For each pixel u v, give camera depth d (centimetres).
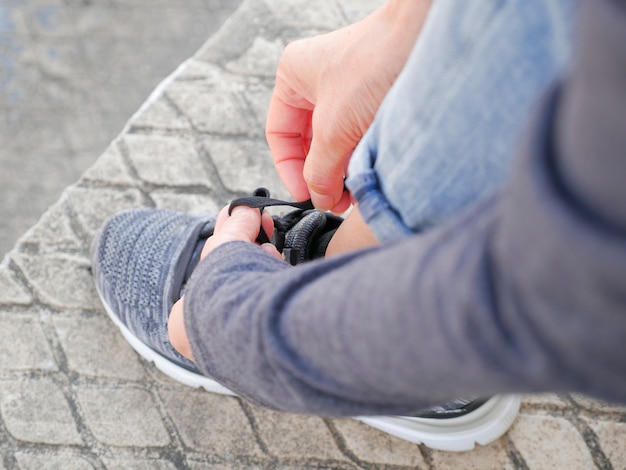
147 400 138
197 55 172
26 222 259
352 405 50
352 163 64
